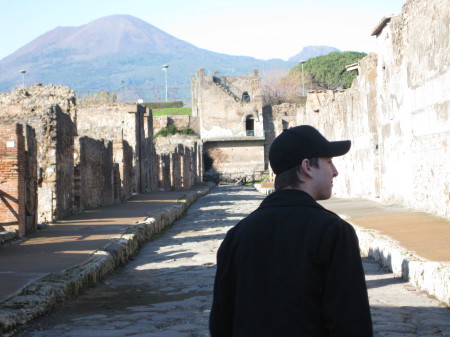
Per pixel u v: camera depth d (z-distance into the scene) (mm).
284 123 94375
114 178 34469
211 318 3162
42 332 7863
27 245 15398
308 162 3195
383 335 7332
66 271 11359
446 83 18203
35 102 31484
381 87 27109
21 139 17375
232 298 3115
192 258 16094
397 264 11930
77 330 8016
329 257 2893
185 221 28422
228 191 63906
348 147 3254
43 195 21484
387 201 26672
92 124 53812
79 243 15695
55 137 22734
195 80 101812
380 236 14773
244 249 3043
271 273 2932
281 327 2842
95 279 12195
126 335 7676
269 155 3309
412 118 22188
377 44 27562
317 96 48312
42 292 9328
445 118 18422
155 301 10383
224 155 90438
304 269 2885
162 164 53594
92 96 99500
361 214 21172
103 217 23719
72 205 25516
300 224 2988
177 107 116250
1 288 9648
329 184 3238
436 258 11219
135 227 19547
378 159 29422
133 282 12625
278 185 3270
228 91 91062
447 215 18406
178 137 89375
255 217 3123
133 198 39312
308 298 2863
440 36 18641
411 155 22516
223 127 90812
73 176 26016
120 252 15188
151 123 51469
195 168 77812
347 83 126125
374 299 9883
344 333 2789
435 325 7852
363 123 31500
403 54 23219
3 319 7633
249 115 91312
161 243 19906
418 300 9680
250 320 2912
